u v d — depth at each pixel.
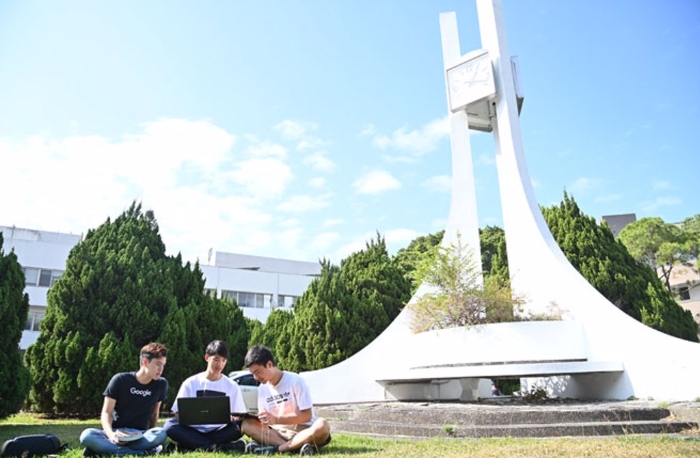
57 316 13.55
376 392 13.03
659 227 29.08
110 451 4.74
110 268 14.26
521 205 12.72
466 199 13.54
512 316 11.27
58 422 11.17
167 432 5.22
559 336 10.18
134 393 5.27
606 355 10.30
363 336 17.11
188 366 14.35
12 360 10.36
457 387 13.64
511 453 5.04
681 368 9.17
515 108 13.62
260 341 21.00
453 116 14.42
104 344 13.11
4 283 10.37
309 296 18.53
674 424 7.02
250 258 41.56
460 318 11.25
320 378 12.87
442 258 11.91
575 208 19.53
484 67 13.95
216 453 4.92
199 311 15.76
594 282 17.75
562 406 8.38
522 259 12.45
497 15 14.35
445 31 15.19
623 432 6.92
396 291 19.20
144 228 16.25
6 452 4.95
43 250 29.00
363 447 5.73
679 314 17.52
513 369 9.46
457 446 5.70
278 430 5.48
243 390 12.09
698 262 27.81
